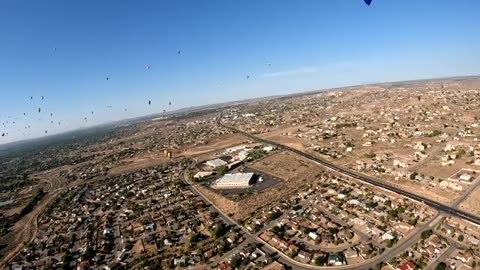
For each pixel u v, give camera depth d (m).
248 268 125.50
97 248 161.00
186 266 133.00
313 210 171.75
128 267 138.25
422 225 143.50
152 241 159.50
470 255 117.94
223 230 159.38
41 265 152.75
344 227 149.38
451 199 163.88
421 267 114.69
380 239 136.62
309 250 134.00
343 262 123.19
